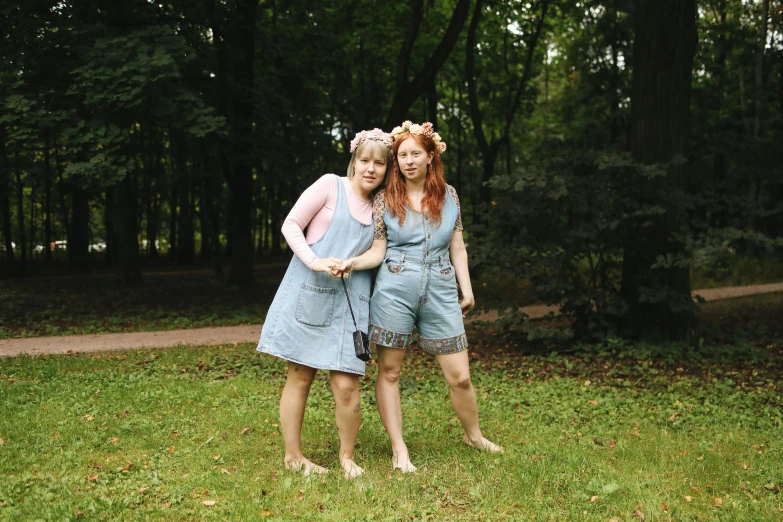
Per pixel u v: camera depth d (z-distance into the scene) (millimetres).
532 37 19141
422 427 4809
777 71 21000
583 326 8578
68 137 10172
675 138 8445
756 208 7988
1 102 10133
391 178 3889
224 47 13242
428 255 3904
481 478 3678
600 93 22359
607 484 3564
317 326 3637
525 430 4848
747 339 9172
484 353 8469
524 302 8734
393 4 16453
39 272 23531
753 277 17641
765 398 6027
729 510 3324
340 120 20422
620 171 8023
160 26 11039
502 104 24594
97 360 7332
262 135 14320
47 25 10773
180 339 9148
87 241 23500
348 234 3729
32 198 28938
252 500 3297
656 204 8031
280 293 3729
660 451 4336
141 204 30203
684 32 8414
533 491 3486
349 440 3814
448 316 3998
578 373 7211
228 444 4305
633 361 7660
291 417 3773
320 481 3570
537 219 8219
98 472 3668
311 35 15445
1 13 10680
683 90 8477
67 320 11180
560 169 8266
